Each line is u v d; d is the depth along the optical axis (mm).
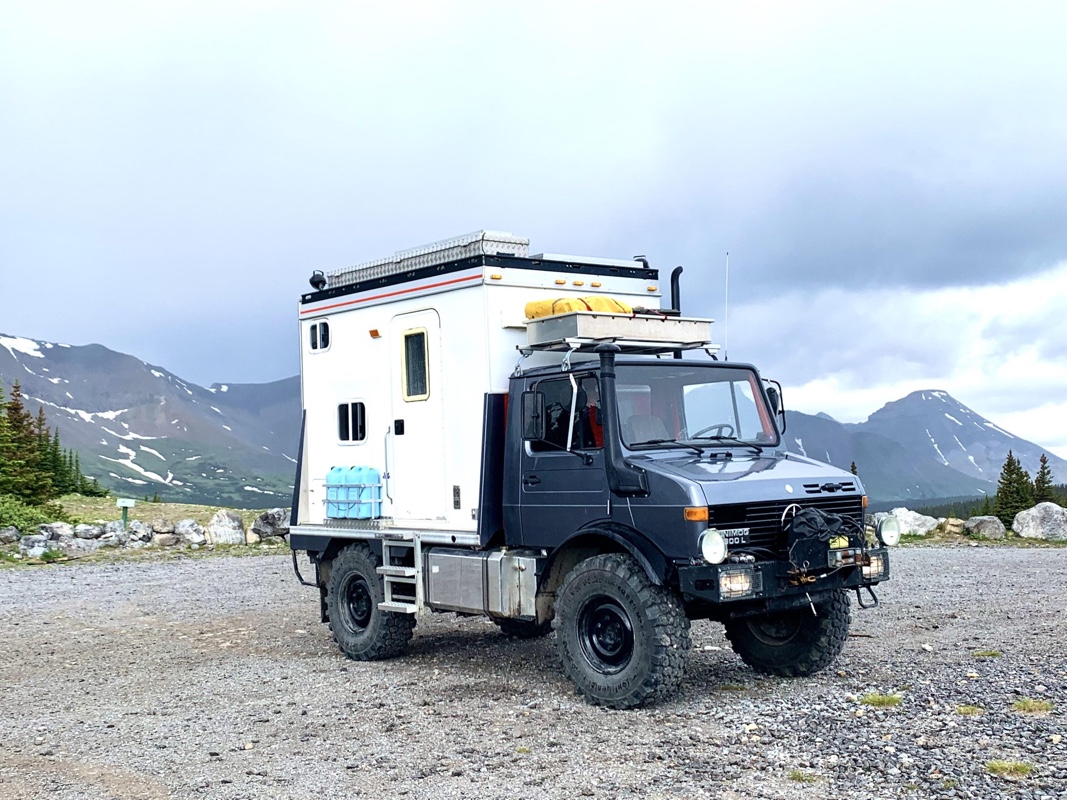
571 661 8242
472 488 9523
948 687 7926
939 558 18016
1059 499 72688
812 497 8227
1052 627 10641
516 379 9250
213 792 6219
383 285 10664
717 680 8945
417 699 8602
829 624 8727
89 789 6371
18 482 34062
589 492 8453
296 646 11703
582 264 10195
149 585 17734
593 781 6074
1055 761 5922
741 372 9352
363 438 10977
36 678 10156
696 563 7598
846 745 6473
